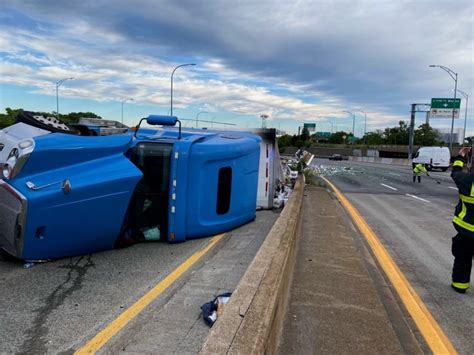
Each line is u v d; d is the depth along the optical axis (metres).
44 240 5.25
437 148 38.25
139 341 3.51
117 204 5.64
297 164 19.89
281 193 11.85
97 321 3.88
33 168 5.18
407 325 4.03
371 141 127.56
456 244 5.04
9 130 5.92
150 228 6.72
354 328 3.57
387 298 4.76
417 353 3.41
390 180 24.83
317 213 9.85
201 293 4.61
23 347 3.38
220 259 5.95
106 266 5.48
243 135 9.08
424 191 18.55
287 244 4.38
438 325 4.12
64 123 6.71
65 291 4.59
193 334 3.63
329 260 5.65
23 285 4.72
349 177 26.52
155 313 4.07
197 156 6.85
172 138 7.05
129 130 8.34
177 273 5.27
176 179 6.61
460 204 5.02
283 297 3.66
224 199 7.62
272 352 2.82
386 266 6.14
